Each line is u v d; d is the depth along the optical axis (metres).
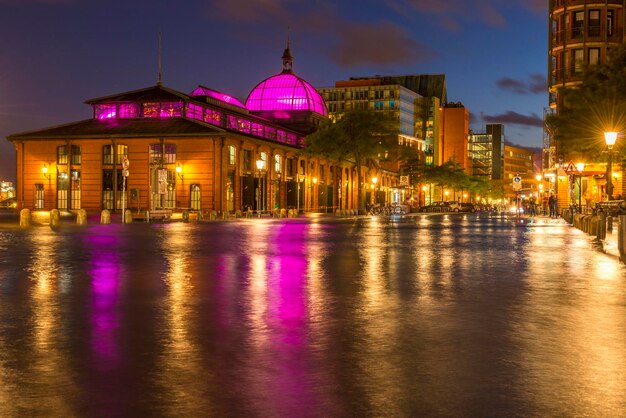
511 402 4.92
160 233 29.62
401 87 165.50
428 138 183.00
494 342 7.05
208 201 64.75
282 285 11.74
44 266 14.80
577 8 68.31
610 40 68.25
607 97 38.09
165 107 68.81
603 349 6.72
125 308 9.21
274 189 76.06
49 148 69.19
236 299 10.08
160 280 12.37
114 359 6.23
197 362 6.14
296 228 36.22
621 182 63.81
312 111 94.19
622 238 17.67
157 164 66.00
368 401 4.94
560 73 70.56
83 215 40.97
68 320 8.27
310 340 7.14
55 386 5.30
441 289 11.29
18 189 70.19
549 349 6.72
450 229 35.88
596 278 12.92
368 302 9.83
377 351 6.62
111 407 4.78
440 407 4.80
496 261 16.52
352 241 24.33
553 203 65.12
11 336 7.29
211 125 65.69
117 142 66.75
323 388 5.29
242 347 6.79
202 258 16.94
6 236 26.59
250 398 5.02
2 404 4.83
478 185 172.50
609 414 4.65
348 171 102.00
